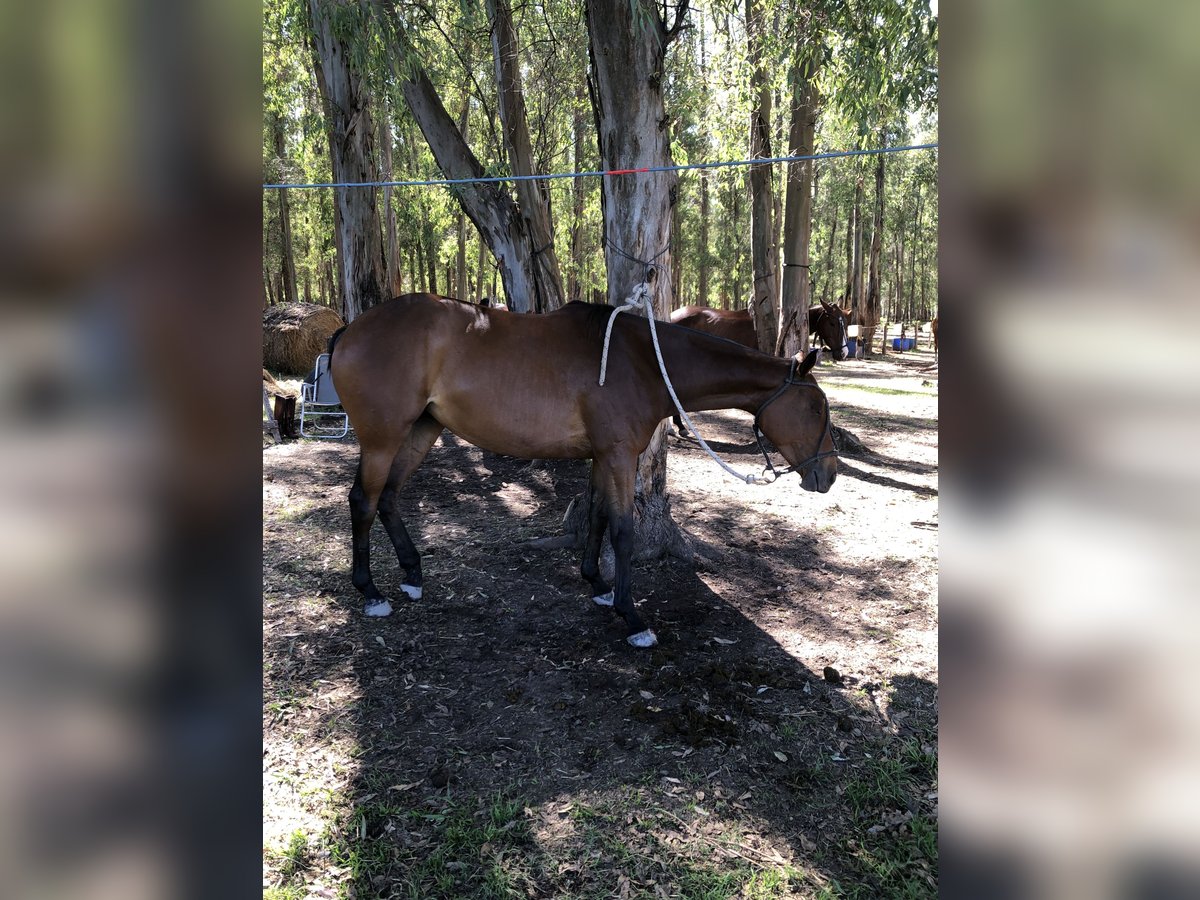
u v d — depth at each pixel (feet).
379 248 33.94
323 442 25.58
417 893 6.89
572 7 26.86
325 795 8.14
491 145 33.91
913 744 9.32
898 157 86.22
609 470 11.78
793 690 10.47
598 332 11.91
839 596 13.76
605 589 13.12
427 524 17.11
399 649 11.39
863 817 8.09
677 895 6.97
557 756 8.93
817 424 12.24
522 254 25.31
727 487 20.86
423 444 13.17
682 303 93.04
